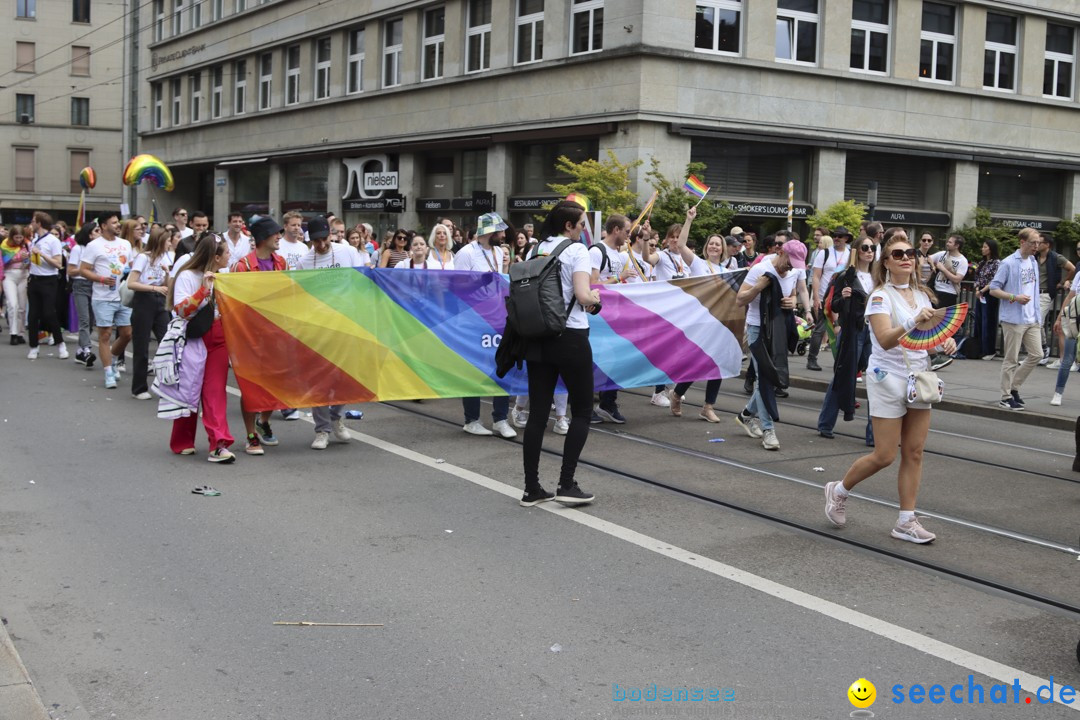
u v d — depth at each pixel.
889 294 6.09
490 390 9.39
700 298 10.41
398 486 7.52
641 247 11.45
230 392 11.82
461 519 6.66
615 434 9.76
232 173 41.44
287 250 10.70
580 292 6.62
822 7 25.12
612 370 10.12
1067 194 30.09
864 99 25.83
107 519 6.57
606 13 23.70
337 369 8.78
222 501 7.04
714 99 23.77
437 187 30.16
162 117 47.12
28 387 11.99
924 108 26.83
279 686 4.22
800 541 6.29
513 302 6.74
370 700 4.10
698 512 6.92
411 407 11.02
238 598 5.20
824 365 15.49
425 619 4.94
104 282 11.95
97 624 4.85
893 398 6.11
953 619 5.04
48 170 60.78
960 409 11.98
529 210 26.22
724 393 12.91
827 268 14.51
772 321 9.09
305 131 35.59
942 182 27.86
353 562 5.76
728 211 22.86
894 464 8.63
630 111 23.09
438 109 29.14
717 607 5.14
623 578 5.55
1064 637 4.84
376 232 32.88
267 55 38.22
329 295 8.74
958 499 7.48
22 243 16.84
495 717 3.97
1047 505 7.36
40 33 59.94
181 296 7.95
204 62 42.25
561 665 4.44
